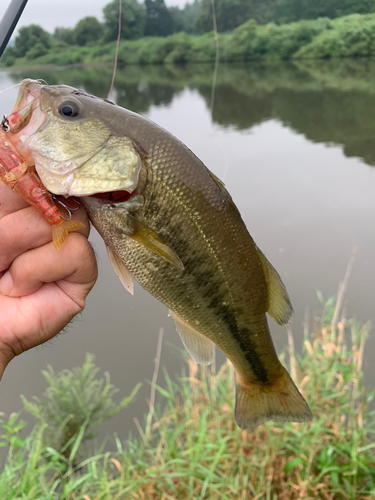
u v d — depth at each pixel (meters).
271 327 0.82
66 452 0.61
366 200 1.29
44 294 0.27
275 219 1.23
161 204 0.30
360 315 0.82
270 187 1.43
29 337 0.27
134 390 0.66
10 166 0.24
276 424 0.58
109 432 0.65
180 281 0.32
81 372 0.71
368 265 0.98
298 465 0.54
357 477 0.53
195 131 2.04
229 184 1.47
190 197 0.30
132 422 0.67
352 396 0.61
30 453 0.54
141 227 0.29
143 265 0.31
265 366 0.39
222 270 0.33
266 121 2.24
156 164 0.29
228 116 2.41
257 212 1.27
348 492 0.51
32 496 0.49
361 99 2.61
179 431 0.57
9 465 0.54
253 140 1.90
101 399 0.67
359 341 0.73
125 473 0.55
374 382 0.67
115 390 0.70
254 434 0.58
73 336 0.85
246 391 0.40
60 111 0.27
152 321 0.89
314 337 0.74
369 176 1.45
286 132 2.01
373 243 1.06
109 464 0.59
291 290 0.92
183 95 3.16
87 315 0.91
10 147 0.24
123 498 0.54
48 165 0.26
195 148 1.78
